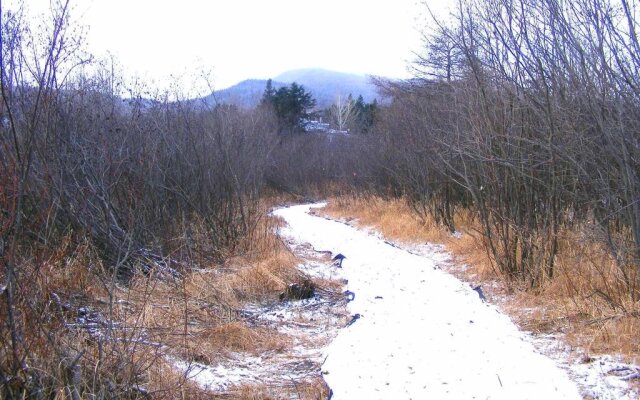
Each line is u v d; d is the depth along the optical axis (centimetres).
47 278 526
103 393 385
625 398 452
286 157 3419
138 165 941
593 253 755
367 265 1074
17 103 641
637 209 635
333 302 812
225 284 799
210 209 1070
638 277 657
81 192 791
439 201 1463
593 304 661
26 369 383
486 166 959
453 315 716
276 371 550
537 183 851
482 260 971
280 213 2438
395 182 1986
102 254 775
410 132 1606
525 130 848
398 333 643
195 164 1086
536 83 769
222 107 1295
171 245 928
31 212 670
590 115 677
